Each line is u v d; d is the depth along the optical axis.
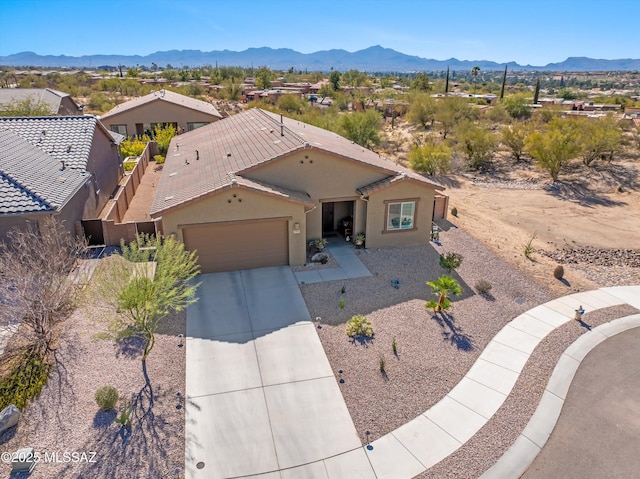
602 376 12.91
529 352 13.96
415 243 21.94
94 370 12.55
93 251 19.83
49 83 103.44
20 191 17.11
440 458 10.17
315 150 19.78
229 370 12.84
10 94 49.78
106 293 12.12
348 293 17.23
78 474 9.48
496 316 15.96
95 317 13.50
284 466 9.89
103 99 75.19
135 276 12.27
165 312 13.32
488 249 21.80
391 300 16.81
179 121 48.72
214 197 17.52
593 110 83.25
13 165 18.67
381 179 21.03
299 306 16.23
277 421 11.09
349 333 14.53
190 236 18.03
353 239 21.59
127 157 39.62
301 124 30.36
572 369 13.19
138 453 10.04
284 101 69.50
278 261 19.30
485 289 17.42
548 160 36.09
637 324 15.65
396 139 52.22
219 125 33.62
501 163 42.22
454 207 27.81
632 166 38.88
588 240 24.78
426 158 37.81
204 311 15.80
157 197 19.33
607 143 38.19
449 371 13.03
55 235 16.09
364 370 12.98
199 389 12.07
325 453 10.24
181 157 25.98
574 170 38.84
